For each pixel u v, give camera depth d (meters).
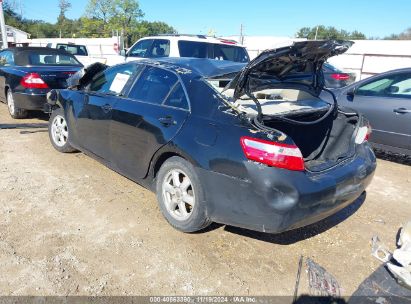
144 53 8.89
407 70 5.50
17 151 5.34
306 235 3.45
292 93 3.64
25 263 2.84
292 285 2.76
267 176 2.64
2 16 16.69
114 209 3.73
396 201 4.33
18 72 6.85
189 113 3.18
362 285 2.80
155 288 2.65
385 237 3.49
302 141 3.72
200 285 2.70
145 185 3.76
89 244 3.12
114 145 3.97
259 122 2.81
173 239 3.24
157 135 3.32
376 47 24.38
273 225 2.71
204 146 2.95
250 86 3.14
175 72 3.49
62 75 6.89
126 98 3.89
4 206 3.68
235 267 2.92
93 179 4.45
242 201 2.77
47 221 3.45
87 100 4.45
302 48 2.96
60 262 2.87
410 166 5.70
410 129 5.35
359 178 3.21
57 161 5.00
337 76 10.18
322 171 2.98
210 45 8.30
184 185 3.21
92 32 59.19
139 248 3.09
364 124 3.54
